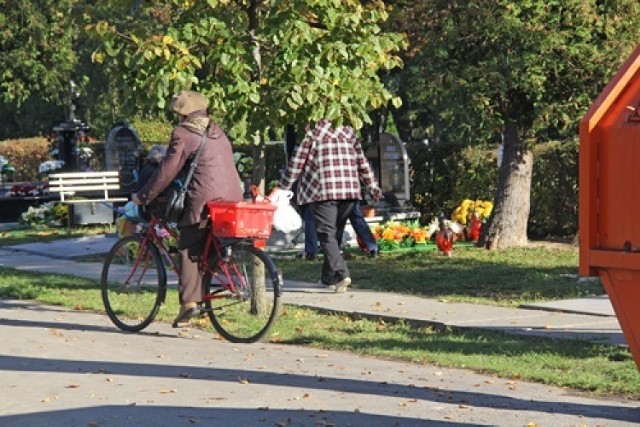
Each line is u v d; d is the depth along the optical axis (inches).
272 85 560.4
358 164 699.4
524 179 936.3
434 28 812.6
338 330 560.7
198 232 535.2
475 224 971.9
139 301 589.3
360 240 880.3
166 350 505.4
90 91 2196.1
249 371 454.6
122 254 594.9
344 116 573.6
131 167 1323.8
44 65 1547.7
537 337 522.3
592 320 561.9
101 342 526.9
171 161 528.1
